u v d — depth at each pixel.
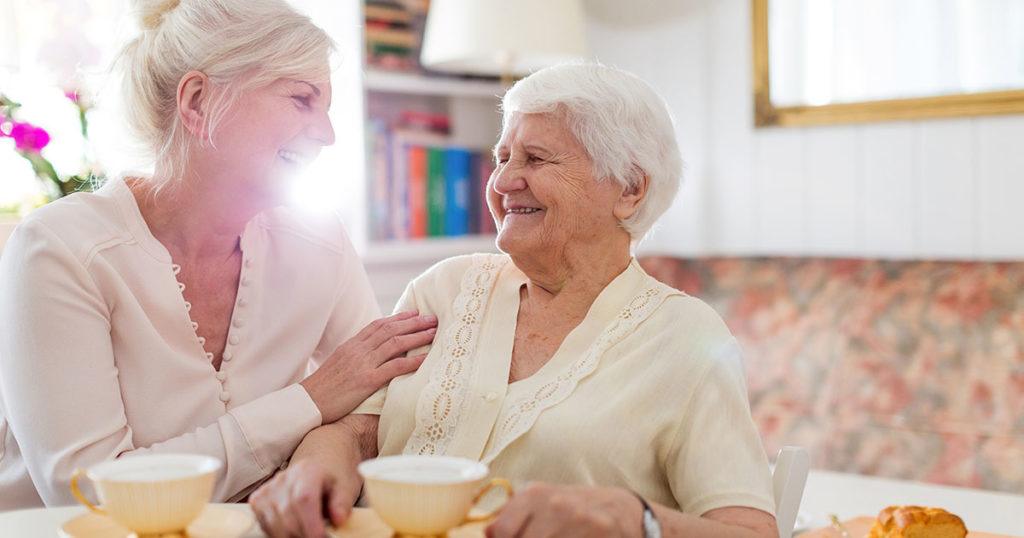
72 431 1.26
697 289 3.14
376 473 0.87
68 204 1.37
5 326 1.29
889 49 3.23
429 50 3.20
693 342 1.22
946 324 2.71
